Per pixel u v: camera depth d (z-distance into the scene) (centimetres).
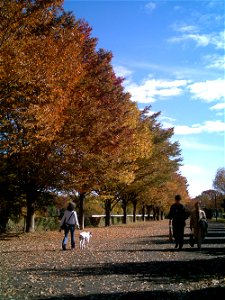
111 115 2333
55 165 2086
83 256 1334
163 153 3978
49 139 1703
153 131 3856
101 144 2194
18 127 1747
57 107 1666
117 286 823
